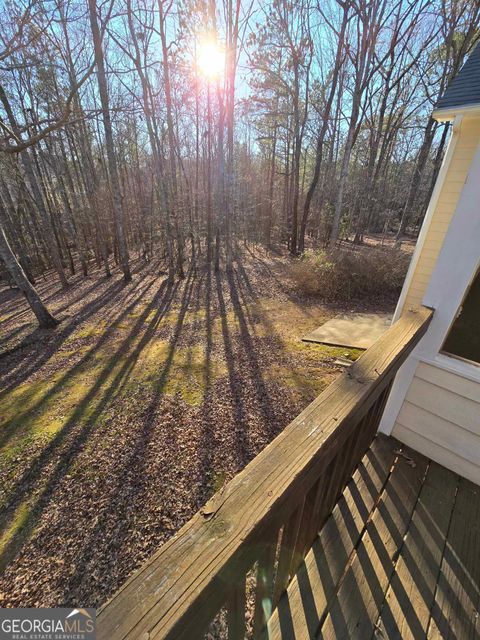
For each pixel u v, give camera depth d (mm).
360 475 1753
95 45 6766
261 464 671
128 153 14422
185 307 7070
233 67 7754
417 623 1117
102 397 3721
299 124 11953
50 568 1918
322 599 1173
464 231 1546
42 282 11266
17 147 4305
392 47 9875
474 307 1837
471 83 1567
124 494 2383
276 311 6469
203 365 4336
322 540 1378
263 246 15836
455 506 1579
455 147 1641
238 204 18266
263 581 802
